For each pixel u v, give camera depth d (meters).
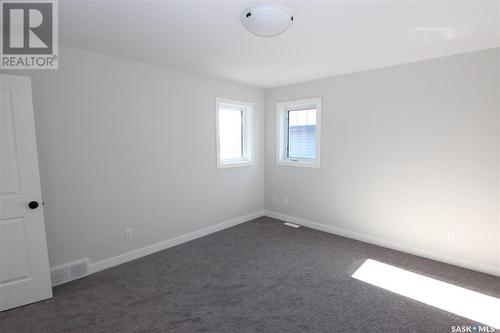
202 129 3.75
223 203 4.14
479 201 2.71
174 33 2.25
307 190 4.20
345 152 3.69
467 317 2.04
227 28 2.15
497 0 1.71
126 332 1.90
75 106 2.61
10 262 2.15
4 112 2.09
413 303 2.22
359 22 2.05
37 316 2.07
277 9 1.77
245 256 3.16
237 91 4.19
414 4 1.77
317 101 3.92
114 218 2.94
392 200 3.30
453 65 2.78
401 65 3.11
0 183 2.10
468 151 2.74
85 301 2.27
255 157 4.61
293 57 2.88
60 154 2.54
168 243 3.44
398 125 3.18
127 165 3.01
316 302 2.24
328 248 3.37
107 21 2.03
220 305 2.21
